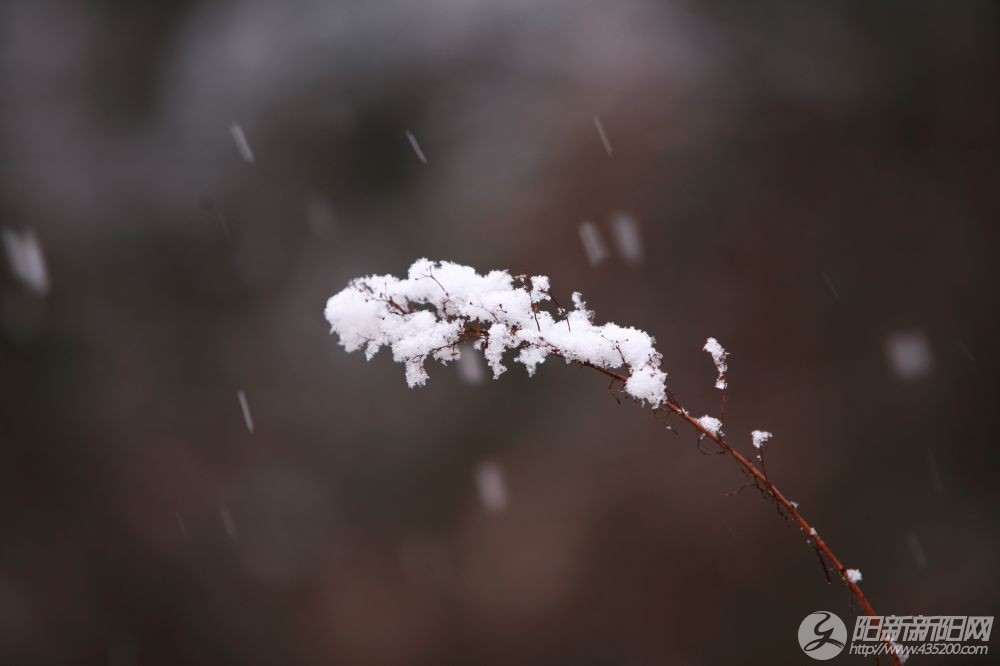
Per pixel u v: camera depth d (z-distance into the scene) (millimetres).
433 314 1424
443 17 9547
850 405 7895
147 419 8492
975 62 8773
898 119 8680
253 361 8695
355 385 8555
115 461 8328
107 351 8703
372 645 7652
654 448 7934
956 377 7879
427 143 9156
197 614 7820
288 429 8477
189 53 9930
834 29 9062
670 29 9180
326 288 8820
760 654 7090
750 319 8211
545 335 1378
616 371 1376
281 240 9094
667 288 8367
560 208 8594
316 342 8703
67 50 9945
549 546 7766
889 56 8891
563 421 8164
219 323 8859
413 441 8336
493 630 7609
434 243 8727
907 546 7273
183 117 9641
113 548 8039
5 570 7738
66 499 8172
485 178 8844
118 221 9234
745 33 9125
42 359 8578
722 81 8898
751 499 7586
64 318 8758
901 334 8047
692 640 7301
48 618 7664
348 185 9227
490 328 1386
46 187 9203
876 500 7523
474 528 7938
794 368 8023
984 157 8500
